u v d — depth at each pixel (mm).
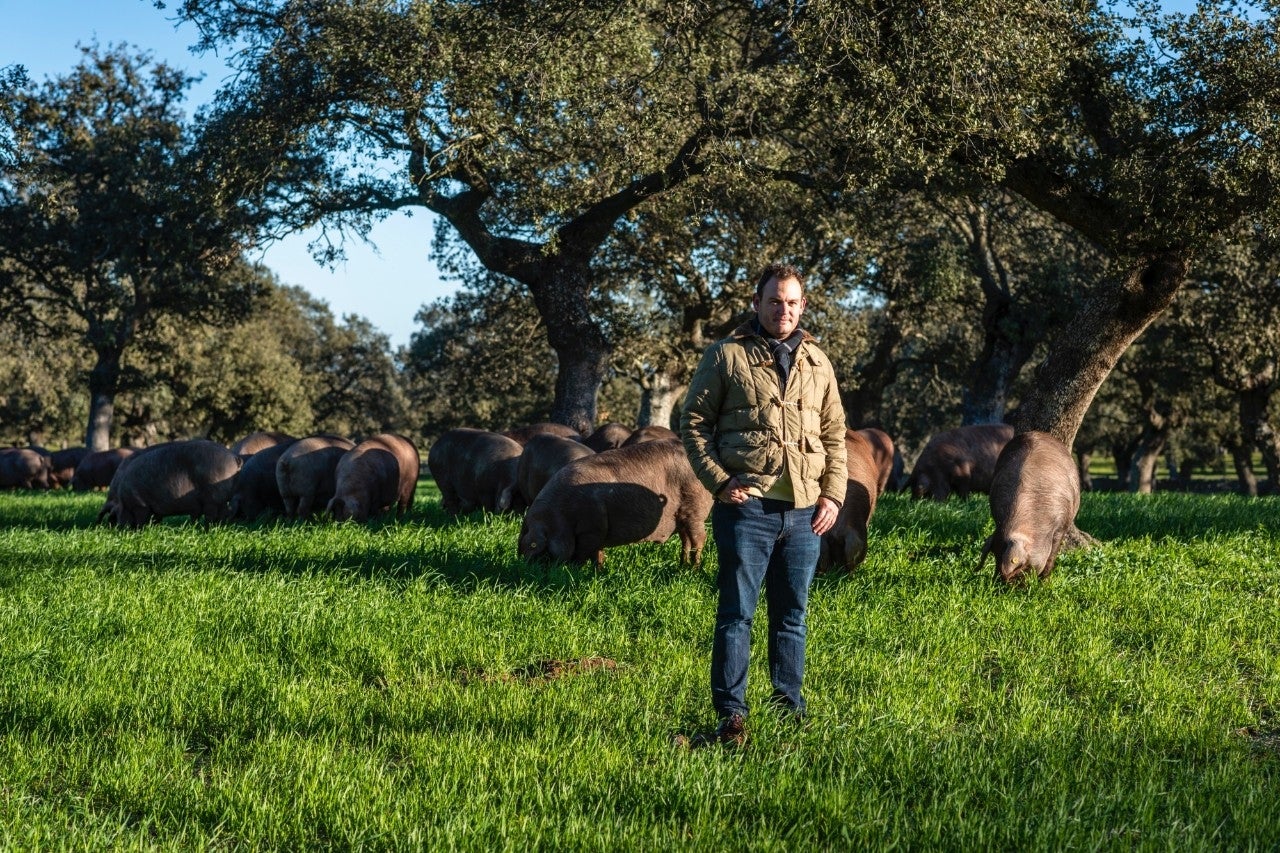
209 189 22391
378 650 6930
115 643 7277
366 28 19688
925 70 12875
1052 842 3881
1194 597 8617
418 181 21875
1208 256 25297
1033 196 13133
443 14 19125
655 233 30516
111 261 39625
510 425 53062
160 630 7691
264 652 7086
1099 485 63250
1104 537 12398
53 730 5383
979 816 4141
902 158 13680
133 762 4738
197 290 39594
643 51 18812
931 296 31828
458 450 16719
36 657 6844
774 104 18547
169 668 6543
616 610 8242
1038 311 32344
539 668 6773
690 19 18312
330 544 12383
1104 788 4477
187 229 27844
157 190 25922
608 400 51406
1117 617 8086
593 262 32969
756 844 3869
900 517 13625
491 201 26594
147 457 16750
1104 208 12734
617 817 4164
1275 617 7973
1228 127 11531
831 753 4883
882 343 38750
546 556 10461
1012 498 9562
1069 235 30938
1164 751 5039
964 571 9625
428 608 8430
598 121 19375
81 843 3922
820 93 14234
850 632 7352
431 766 4656
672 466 10578
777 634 5348
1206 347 35625
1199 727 5367
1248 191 11289
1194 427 47000
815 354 5246
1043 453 9977
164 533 14531
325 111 21141
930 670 6465
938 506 15523
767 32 20469
